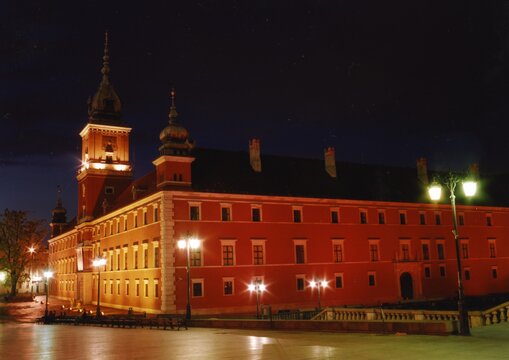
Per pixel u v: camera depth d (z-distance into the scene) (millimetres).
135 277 65000
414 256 74125
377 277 69938
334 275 66188
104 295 78250
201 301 56219
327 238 66750
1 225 108562
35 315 67750
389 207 73688
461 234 80500
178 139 58781
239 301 58469
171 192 56938
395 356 15859
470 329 22609
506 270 84688
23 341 25781
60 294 111062
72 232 100250
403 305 65125
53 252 123625
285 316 51969
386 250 71750
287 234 63688
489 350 16797
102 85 89000
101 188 86500
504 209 86625
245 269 59656
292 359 15711
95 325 45031
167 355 17938
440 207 78812
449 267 77500
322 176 73375
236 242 59719
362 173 78188
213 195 59250
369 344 18953
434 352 16547
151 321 40719
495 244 84312
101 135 87375
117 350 20359
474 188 23047
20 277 117500
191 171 61219
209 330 32719
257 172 67062
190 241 49188
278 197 63719
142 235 63281
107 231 78500
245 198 61500
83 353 19672
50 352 20375
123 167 88125
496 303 70375
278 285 61594
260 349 18484
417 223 76062
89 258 86750
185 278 56156
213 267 57688
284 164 71688
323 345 19094
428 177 84062
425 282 74438
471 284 79688
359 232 69812
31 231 110188
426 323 22000
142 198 62500
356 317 34875
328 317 36625
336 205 68750
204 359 16391
